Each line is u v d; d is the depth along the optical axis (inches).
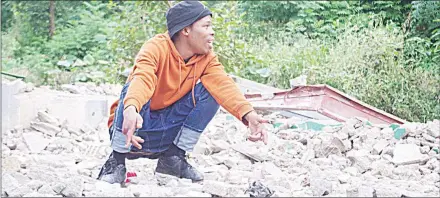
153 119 162.6
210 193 145.9
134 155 165.8
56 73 439.8
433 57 380.2
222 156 208.2
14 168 176.9
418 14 404.2
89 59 489.4
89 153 222.2
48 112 267.6
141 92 148.9
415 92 349.4
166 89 160.6
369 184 161.0
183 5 159.3
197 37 159.3
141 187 147.0
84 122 274.5
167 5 423.8
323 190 147.5
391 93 354.6
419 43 387.2
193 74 161.6
